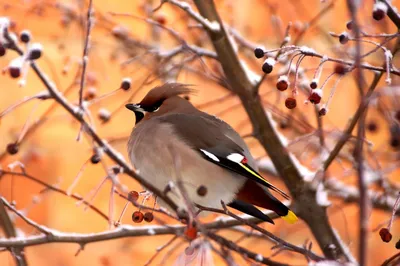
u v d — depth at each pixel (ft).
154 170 28.04
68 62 34.99
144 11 39.09
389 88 20.53
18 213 25.93
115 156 23.97
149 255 39.73
